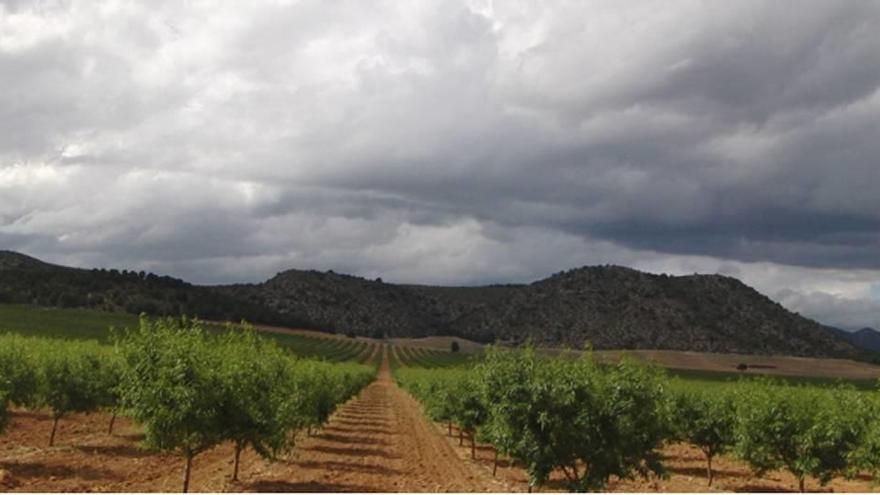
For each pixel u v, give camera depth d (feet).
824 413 92.89
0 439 110.01
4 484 75.20
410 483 91.81
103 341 313.12
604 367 70.79
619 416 64.08
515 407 63.62
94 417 147.54
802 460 90.79
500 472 107.45
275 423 79.41
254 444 77.51
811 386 135.13
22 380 112.27
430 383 188.24
